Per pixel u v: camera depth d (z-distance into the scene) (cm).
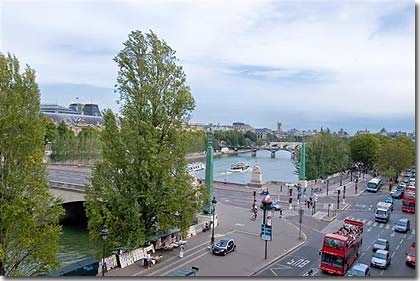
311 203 8156
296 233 5997
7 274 2878
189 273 3978
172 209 4481
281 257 4759
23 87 3048
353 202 8756
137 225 4312
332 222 6838
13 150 2994
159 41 4700
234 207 7800
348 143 15062
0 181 2969
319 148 12294
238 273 4088
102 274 3825
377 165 12125
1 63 2995
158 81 4675
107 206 4466
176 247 4956
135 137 4469
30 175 3044
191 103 4816
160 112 4603
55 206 3136
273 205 7575
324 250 4228
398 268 4494
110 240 4209
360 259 4791
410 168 12669
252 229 6106
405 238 5944
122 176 4503
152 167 4391
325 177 12269
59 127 17088
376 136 16775
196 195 4734
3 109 2989
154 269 4141
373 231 6334
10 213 2859
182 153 4703
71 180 8975
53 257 3044
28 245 2925
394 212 7912
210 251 4853
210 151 6281
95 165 4572
